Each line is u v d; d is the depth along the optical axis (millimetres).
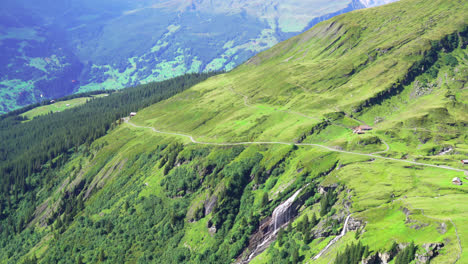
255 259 179000
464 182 159125
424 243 117688
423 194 153375
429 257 113438
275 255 169875
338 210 166500
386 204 152125
